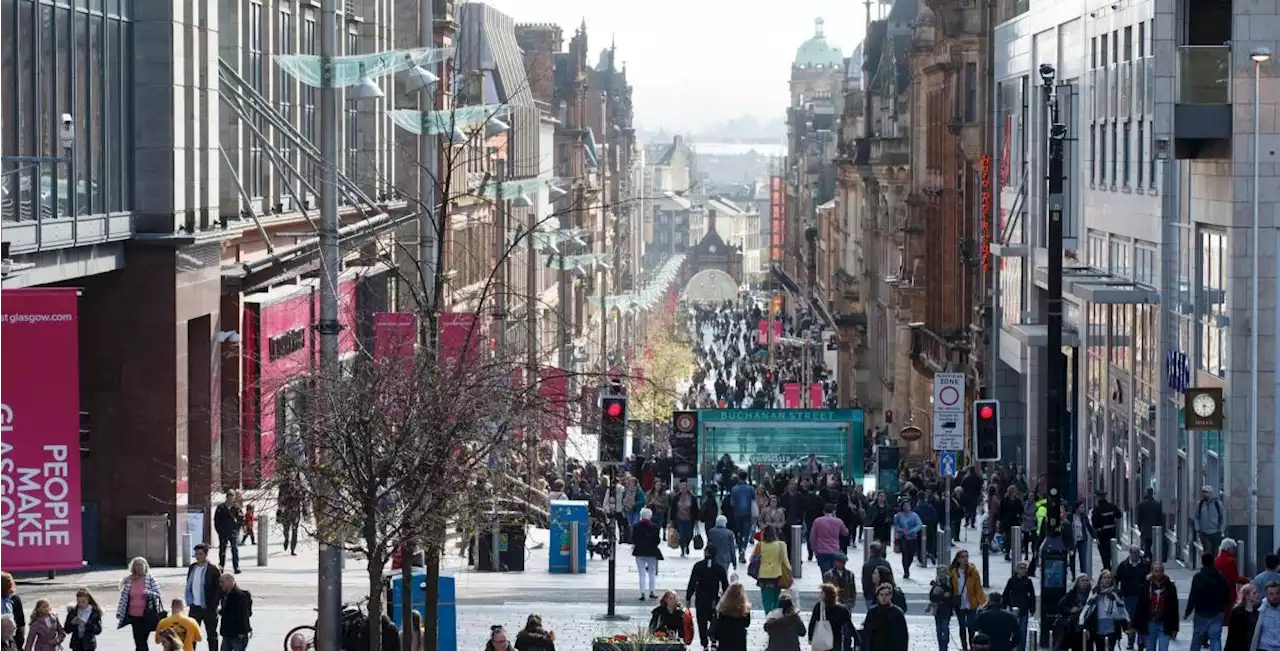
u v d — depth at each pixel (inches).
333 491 2159.2
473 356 2390.5
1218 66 3538.4
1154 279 4018.2
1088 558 3481.8
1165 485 3914.9
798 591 3376.0
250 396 3860.7
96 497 3467.0
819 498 3998.5
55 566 2393.0
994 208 5989.2
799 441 5329.7
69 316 2383.1
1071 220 4894.2
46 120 3021.7
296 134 4084.6
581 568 3661.4
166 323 3462.1
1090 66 4667.8
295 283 4539.9
